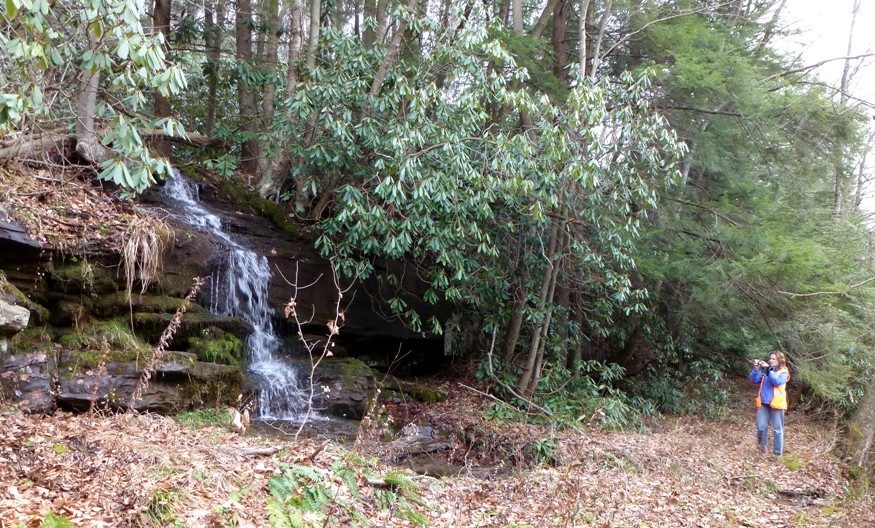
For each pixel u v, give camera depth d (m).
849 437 11.13
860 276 12.46
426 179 10.21
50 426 6.01
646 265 13.25
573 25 16.89
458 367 14.63
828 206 15.23
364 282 12.81
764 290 13.12
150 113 12.52
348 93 11.41
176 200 11.61
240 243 11.37
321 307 12.02
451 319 14.30
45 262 7.98
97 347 7.91
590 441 10.02
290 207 13.37
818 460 10.86
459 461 9.14
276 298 11.37
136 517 4.15
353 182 11.80
